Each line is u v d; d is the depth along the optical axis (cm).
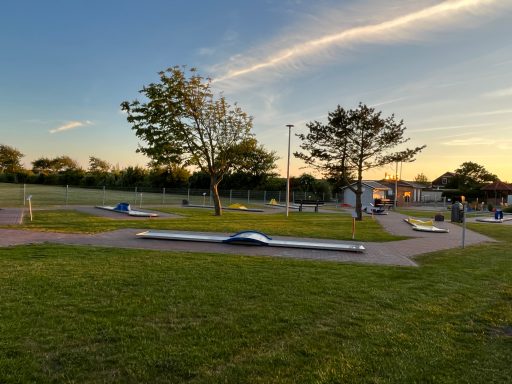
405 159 2719
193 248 1226
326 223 2414
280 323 541
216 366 408
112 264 901
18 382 362
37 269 820
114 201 4303
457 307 655
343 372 404
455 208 2166
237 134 2817
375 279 843
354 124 2684
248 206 4428
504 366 438
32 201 3722
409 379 398
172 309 582
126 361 411
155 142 2666
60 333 477
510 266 1070
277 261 1026
